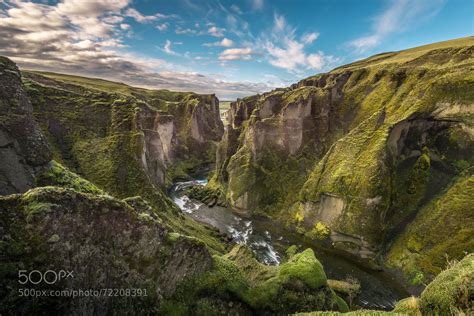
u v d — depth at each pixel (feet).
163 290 60.49
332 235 192.03
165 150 398.42
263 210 247.70
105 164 200.34
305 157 269.85
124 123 229.04
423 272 146.61
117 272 52.19
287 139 273.75
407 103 213.66
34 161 94.79
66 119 220.84
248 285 82.64
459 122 182.91
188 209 265.95
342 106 286.05
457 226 149.89
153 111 361.30
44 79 283.18
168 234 63.31
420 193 181.98
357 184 187.73
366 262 171.22
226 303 72.38
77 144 208.95
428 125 194.90
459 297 34.71
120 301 52.01
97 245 49.60
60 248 44.57
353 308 125.80
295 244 197.77
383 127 201.46
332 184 199.41
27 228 41.91
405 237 168.04
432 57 274.36
